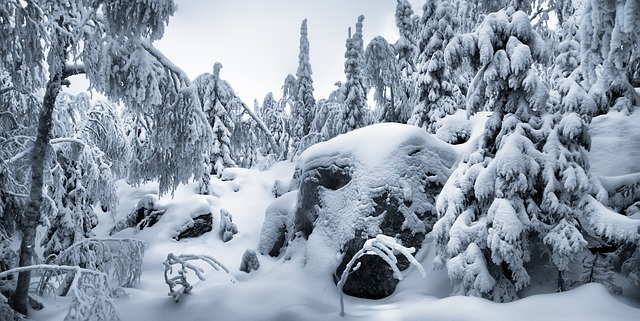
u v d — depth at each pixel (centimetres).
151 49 800
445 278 872
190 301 847
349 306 868
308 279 1015
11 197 841
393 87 2048
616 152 917
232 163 2195
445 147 1152
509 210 706
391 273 939
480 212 795
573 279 744
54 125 1048
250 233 1583
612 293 688
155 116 849
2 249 808
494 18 813
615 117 987
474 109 846
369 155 1091
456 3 2066
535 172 723
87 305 610
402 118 2112
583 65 710
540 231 716
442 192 834
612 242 748
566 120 740
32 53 667
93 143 1219
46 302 868
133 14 661
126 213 1908
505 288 727
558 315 581
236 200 1886
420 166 1071
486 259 757
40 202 784
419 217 1020
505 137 773
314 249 1071
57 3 683
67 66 761
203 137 854
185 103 832
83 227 1089
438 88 1639
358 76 1984
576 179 700
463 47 830
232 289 881
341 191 1104
